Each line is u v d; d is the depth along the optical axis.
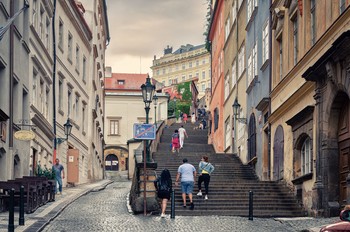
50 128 32.03
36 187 20.25
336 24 17.48
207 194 22.27
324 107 18.89
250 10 33.12
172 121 66.62
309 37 21.16
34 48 28.44
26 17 26.73
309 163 21.06
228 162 34.94
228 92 41.75
